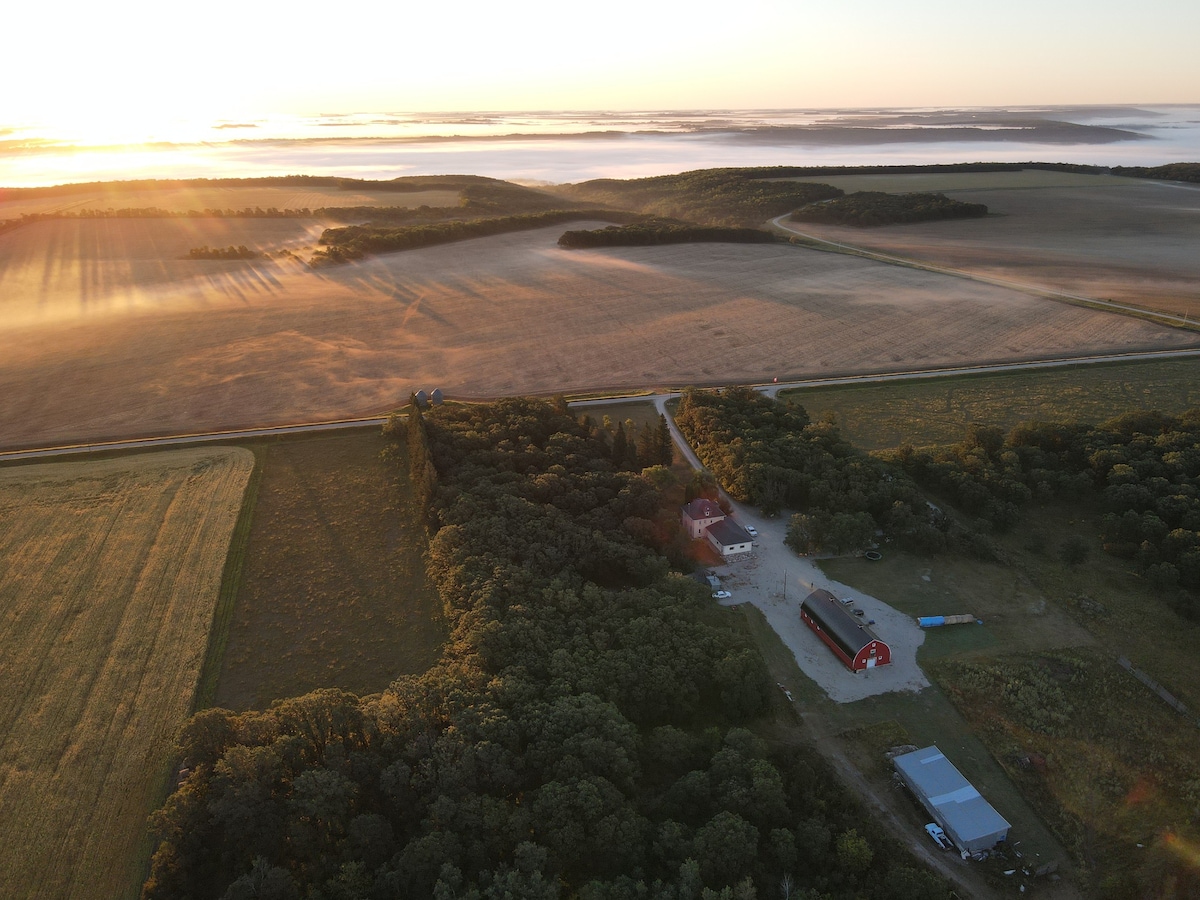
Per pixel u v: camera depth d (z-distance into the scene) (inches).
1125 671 2783.0
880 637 2930.6
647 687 2500.0
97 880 1940.2
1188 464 3769.7
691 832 1985.7
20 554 3307.1
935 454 4160.9
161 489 3868.1
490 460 3905.0
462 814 1914.4
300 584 3152.1
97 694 2561.5
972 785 2268.7
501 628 2625.5
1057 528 3683.6
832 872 1968.5
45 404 4987.7
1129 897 1966.0
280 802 1978.3
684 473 4180.6
